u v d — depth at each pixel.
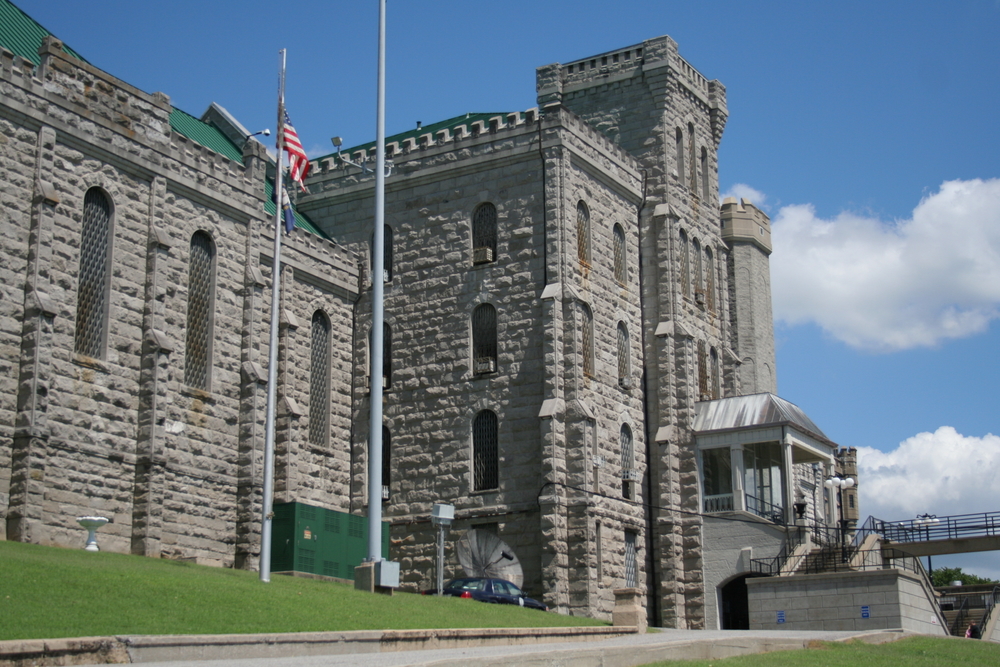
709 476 58.78
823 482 64.94
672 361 58.31
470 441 53.38
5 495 38.31
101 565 32.16
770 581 49.91
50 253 40.72
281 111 43.91
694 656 30.67
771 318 77.19
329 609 30.89
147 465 42.81
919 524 55.66
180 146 47.03
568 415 51.66
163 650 23.05
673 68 62.44
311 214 60.53
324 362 55.59
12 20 46.91
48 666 21.05
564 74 64.50
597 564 50.91
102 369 42.22
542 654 24.56
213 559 45.94
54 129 41.53
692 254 62.94
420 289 56.44
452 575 52.25
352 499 55.09
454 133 56.84
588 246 55.41
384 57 40.91
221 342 48.16
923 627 49.50
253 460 47.81
